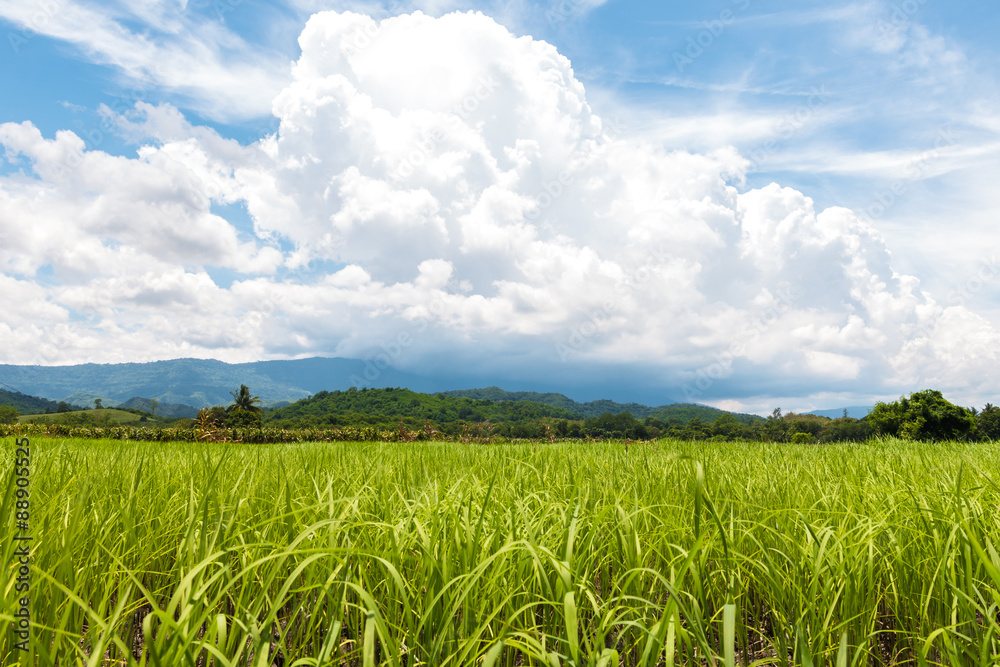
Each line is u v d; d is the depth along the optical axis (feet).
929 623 6.89
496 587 6.46
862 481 12.60
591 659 5.24
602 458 19.98
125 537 8.00
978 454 22.63
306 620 7.23
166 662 4.64
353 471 13.14
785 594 7.47
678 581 5.60
